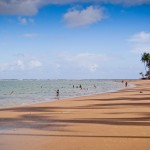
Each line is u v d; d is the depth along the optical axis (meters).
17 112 21.08
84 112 20.53
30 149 9.41
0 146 9.84
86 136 11.50
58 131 12.73
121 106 24.69
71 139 10.93
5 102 34.56
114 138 11.02
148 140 10.57
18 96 47.72
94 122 15.43
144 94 41.94
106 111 20.88
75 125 14.45
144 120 15.98
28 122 15.75
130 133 12.01
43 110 22.41
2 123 15.40
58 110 22.27
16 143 10.29
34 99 39.72
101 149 9.30
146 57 161.88
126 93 45.31
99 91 59.34
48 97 43.78
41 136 11.57
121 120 16.06
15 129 13.38
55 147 9.66
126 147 9.52
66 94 51.56
